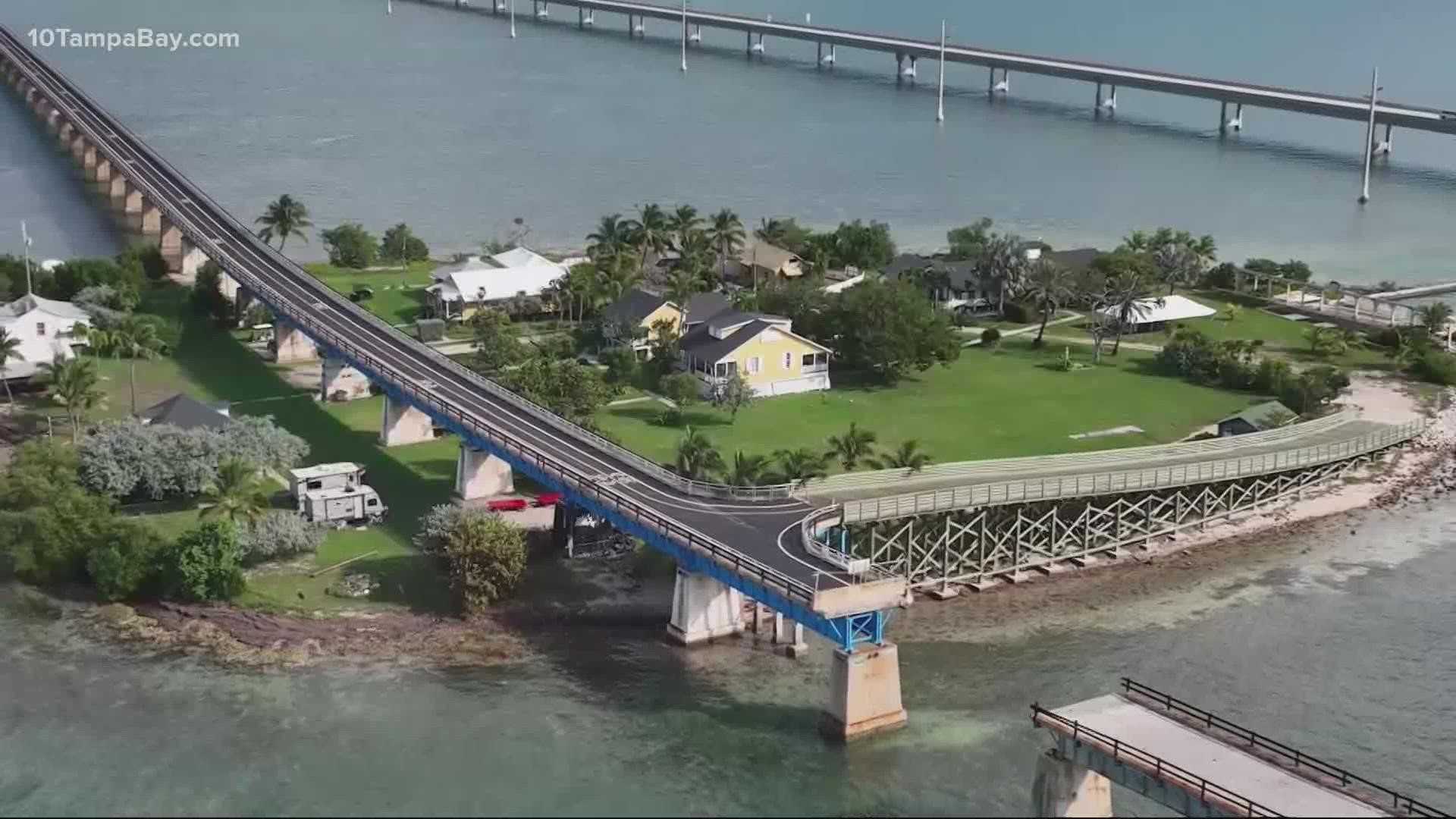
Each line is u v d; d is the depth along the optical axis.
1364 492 150.50
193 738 102.06
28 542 123.06
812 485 129.25
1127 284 191.75
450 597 121.19
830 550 112.56
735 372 164.62
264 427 141.62
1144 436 160.25
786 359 171.62
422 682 109.75
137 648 114.19
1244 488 143.62
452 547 120.44
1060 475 134.00
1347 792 89.25
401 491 142.62
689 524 118.44
